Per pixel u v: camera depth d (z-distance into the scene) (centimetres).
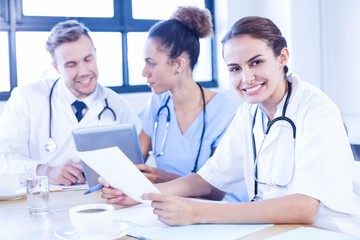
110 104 206
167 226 108
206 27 182
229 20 329
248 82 120
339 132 115
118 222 106
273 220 106
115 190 130
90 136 151
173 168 183
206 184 146
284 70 129
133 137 160
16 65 273
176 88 182
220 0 332
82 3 294
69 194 145
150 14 318
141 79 317
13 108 199
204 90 187
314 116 117
